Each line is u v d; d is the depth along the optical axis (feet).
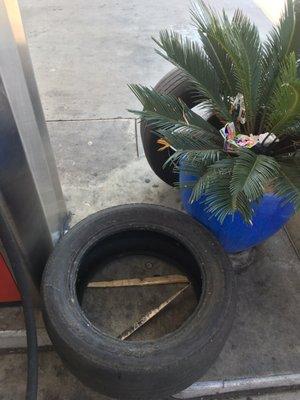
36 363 3.65
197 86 4.05
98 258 4.59
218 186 3.55
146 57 8.34
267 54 4.19
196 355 3.42
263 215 4.03
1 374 4.26
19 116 3.05
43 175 4.03
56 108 7.05
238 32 3.72
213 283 3.86
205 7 3.85
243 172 3.36
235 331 4.51
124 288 4.83
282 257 5.19
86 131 6.66
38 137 3.74
